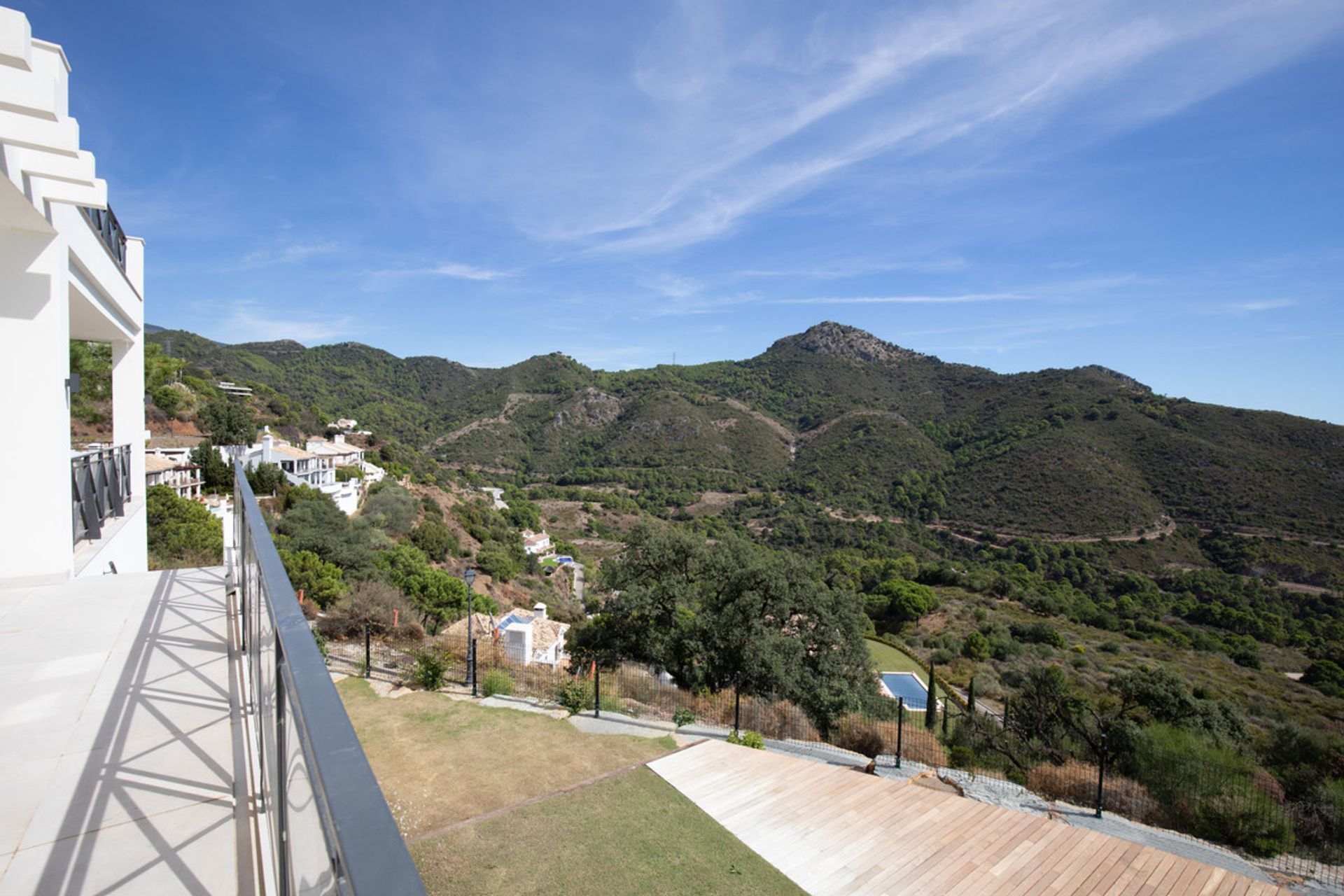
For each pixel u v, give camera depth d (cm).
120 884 164
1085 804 843
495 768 671
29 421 440
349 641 1118
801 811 639
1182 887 573
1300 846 761
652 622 1711
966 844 614
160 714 262
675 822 590
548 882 484
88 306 599
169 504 1702
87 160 382
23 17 262
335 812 60
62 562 461
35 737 239
